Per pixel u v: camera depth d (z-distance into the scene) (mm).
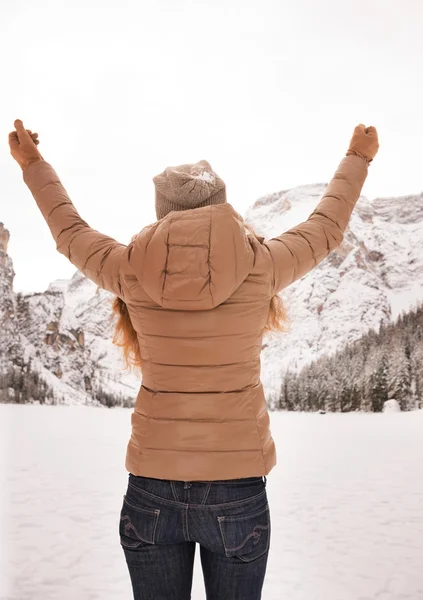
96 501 4164
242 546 807
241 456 810
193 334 820
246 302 826
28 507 3787
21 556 2723
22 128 1014
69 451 7047
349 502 4320
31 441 7758
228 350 823
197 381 821
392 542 3129
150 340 846
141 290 844
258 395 851
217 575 834
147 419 835
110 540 3094
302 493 4734
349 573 2617
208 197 876
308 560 2836
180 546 850
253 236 864
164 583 842
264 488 847
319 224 924
